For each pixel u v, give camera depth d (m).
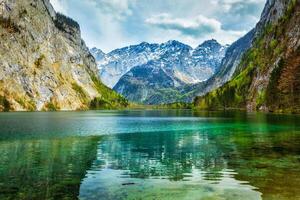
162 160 46.00
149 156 49.22
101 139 69.88
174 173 37.97
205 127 99.19
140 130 90.62
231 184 32.69
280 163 42.47
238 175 36.25
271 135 74.44
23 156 48.34
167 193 30.08
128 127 101.06
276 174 36.22
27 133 78.25
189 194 29.70
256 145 58.91
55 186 32.44
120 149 56.19
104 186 32.53
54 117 162.00
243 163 42.78
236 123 111.69
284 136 72.12
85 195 29.59
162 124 114.19
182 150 54.81
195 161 44.91
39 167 41.06
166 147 58.28
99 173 38.12
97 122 125.69
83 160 45.97
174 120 139.12
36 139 67.88
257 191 29.91
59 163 43.75
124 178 35.75
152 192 30.45
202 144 61.56
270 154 49.34
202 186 32.28
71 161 45.09
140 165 42.56
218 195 29.23
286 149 53.97
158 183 33.69
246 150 53.47
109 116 185.50
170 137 73.69
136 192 30.44
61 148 56.53
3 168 40.25
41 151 52.97
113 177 36.22
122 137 73.88
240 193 29.58
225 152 51.91
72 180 34.75
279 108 188.62
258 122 112.94
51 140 66.75
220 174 36.91
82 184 33.22
